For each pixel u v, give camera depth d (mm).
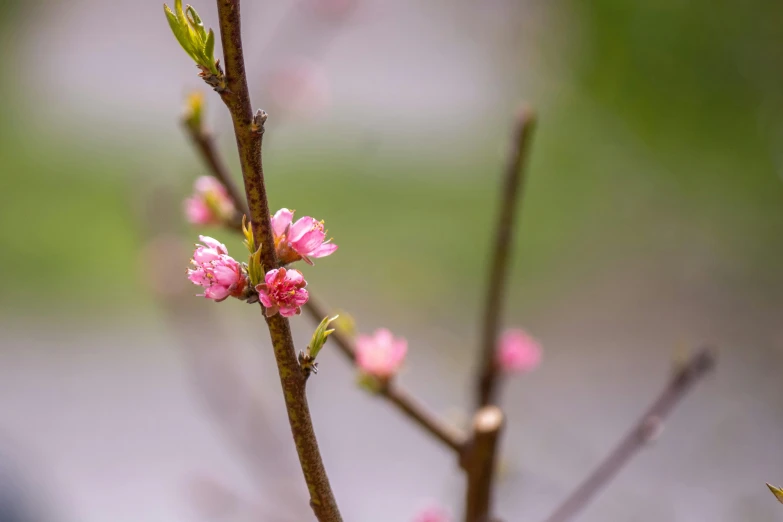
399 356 1350
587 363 4281
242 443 2537
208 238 1184
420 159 6781
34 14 7797
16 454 3561
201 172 2623
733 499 2676
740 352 4043
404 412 1341
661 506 2562
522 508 2348
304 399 1145
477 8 4523
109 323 5051
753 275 4504
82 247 5746
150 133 7539
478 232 5770
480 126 6434
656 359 4246
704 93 3957
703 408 3453
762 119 3900
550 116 4520
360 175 6477
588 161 4770
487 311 1385
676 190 4551
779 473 2852
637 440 1444
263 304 1140
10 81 7543
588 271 5109
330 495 1146
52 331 4973
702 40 3844
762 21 3701
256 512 2447
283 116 3215
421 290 4855
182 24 1130
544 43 4230
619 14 3936
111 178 6645
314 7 3539
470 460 1294
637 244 4984
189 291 2604
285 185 6352
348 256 5473
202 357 2629
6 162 6762
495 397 1388
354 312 4668
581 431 3516
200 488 2580
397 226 5887
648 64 3998
